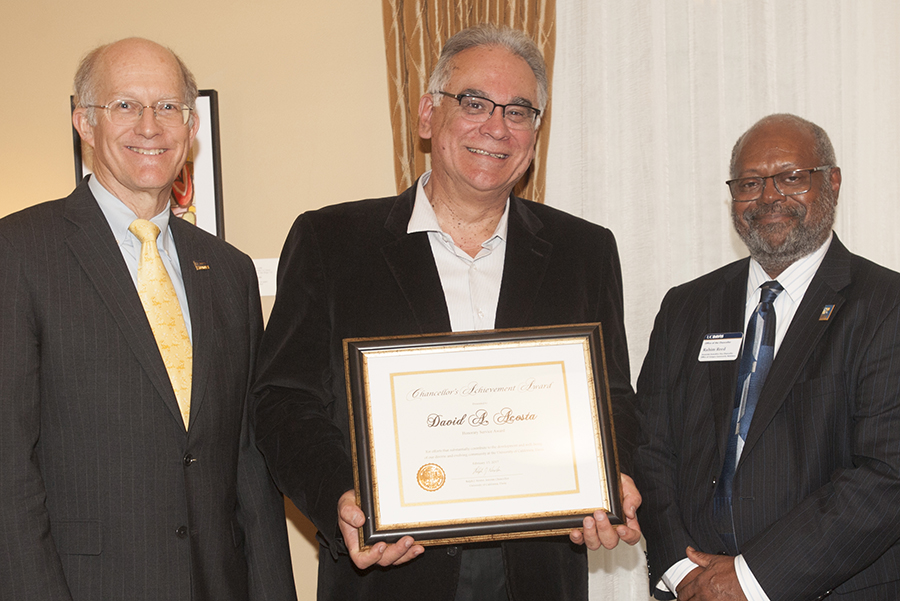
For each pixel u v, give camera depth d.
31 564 1.36
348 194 2.83
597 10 2.86
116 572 1.46
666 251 2.88
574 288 1.79
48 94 2.80
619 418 1.73
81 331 1.48
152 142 1.59
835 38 2.89
